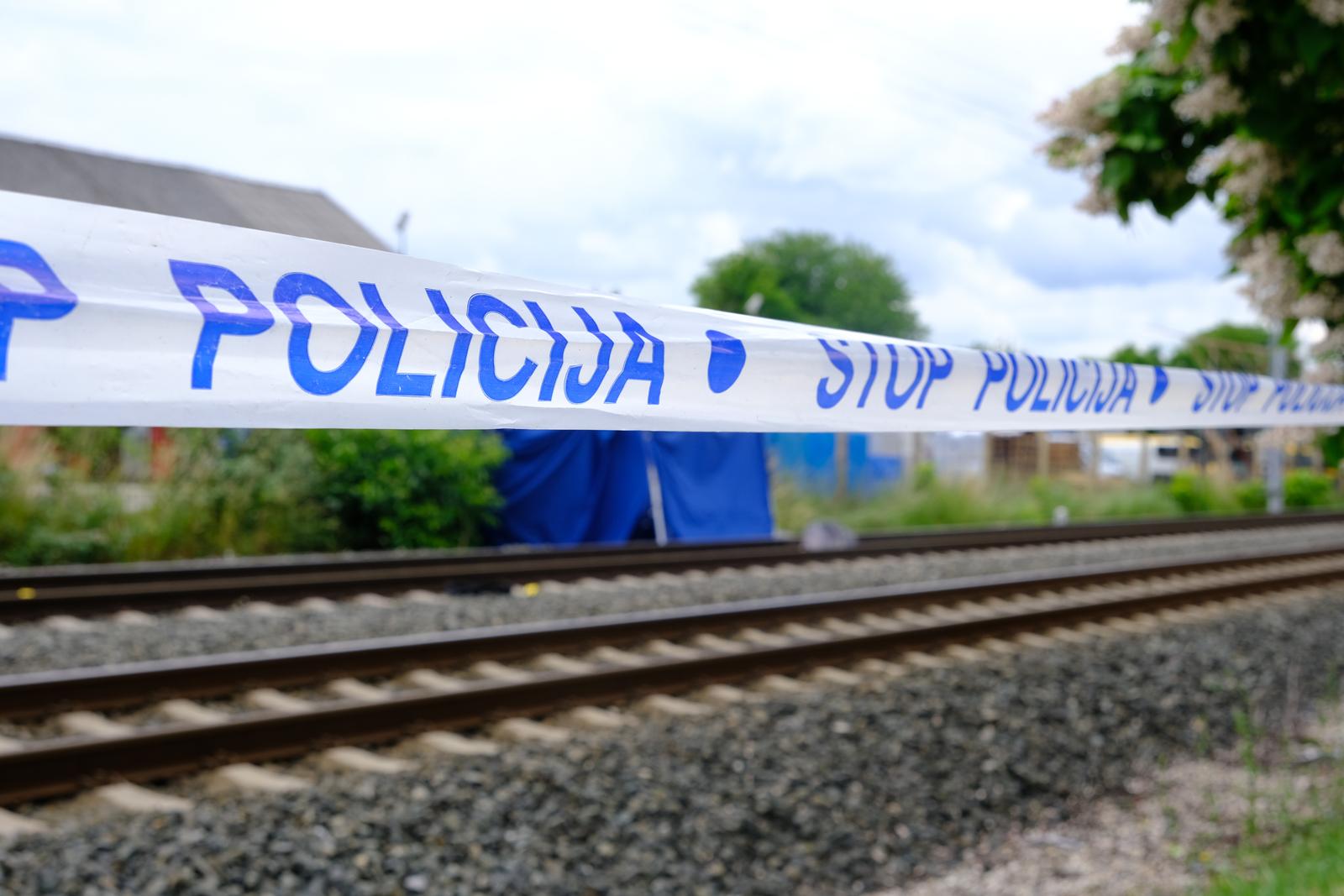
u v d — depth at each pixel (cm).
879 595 936
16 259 183
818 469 1881
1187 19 373
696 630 812
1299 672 801
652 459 1409
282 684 623
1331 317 443
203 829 417
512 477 1412
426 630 814
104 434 1199
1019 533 1588
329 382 216
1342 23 355
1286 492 2808
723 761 527
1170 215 434
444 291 236
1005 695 664
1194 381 463
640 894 406
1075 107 416
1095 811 526
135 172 2056
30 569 1007
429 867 404
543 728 563
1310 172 405
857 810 491
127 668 581
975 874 450
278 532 1220
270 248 213
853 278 7662
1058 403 393
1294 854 456
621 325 266
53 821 431
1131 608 970
